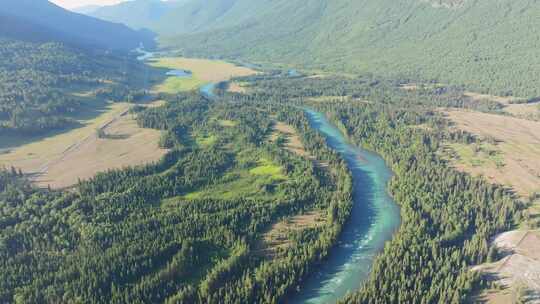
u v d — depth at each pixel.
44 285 118.44
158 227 151.00
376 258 140.62
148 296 118.19
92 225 146.50
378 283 124.88
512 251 137.62
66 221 148.88
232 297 118.88
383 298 118.06
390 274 127.38
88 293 115.62
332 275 136.75
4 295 113.94
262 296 121.69
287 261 134.50
